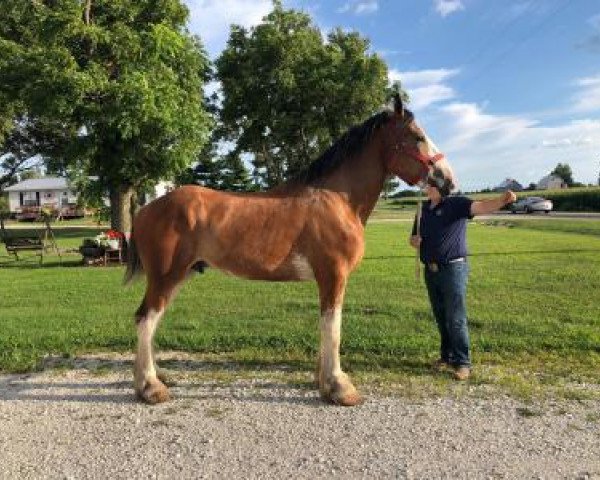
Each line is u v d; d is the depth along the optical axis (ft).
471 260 46.57
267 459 13.21
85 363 20.88
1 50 61.72
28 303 32.37
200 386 18.22
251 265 16.94
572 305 27.86
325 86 127.44
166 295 17.06
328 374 16.75
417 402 16.55
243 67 133.28
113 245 54.44
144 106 53.31
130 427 15.17
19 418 15.90
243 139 142.10
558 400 16.49
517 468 12.55
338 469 12.67
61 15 54.85
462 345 18.49
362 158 17.58
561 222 95.55
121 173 58.90
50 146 99.60
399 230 89.25
